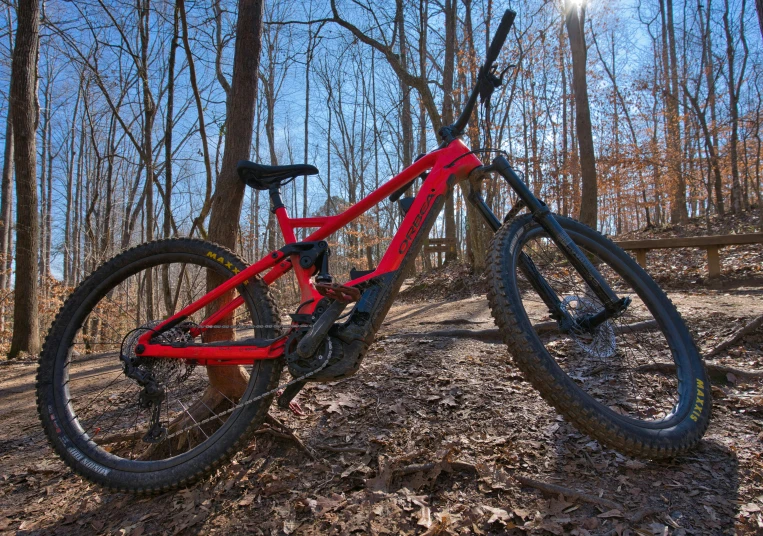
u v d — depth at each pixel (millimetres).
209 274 2150
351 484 1621
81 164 22531
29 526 1646
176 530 1492
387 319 4895
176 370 1811
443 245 13094
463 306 5230
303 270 1798
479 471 1581
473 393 2232
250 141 2324
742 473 1473
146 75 8734
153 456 2035
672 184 15609
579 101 9375
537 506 1401
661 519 1293
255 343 1736
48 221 20500
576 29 9352
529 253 1936
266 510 1550
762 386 2102
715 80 16250
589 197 9312
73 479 1962
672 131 15766
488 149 1877
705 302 3762
